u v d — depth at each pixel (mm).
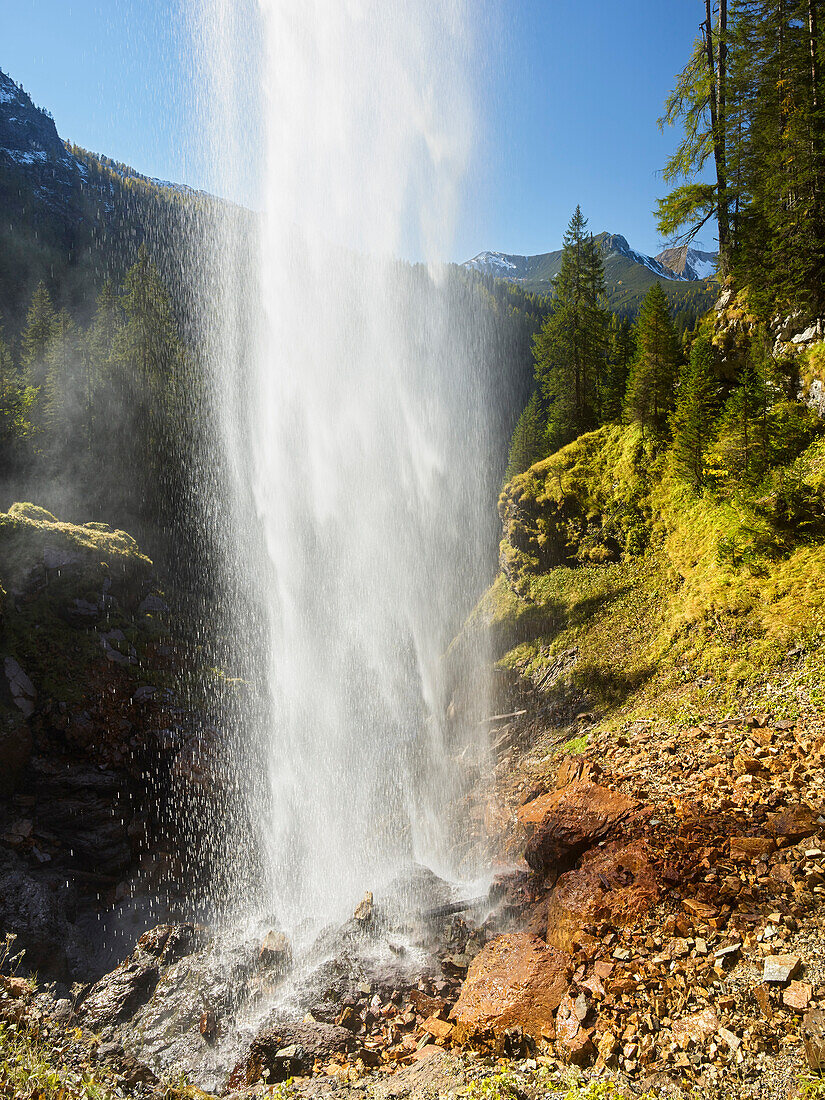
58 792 15477
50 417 30344
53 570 19156
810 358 14719
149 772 17578
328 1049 5848
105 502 30156
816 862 5191
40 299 44281
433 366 50406
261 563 34781
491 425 64000
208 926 12203
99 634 19219
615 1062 4086
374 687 27781
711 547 15297
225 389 39344
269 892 14398
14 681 16266
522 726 17641
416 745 22188
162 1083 5387
